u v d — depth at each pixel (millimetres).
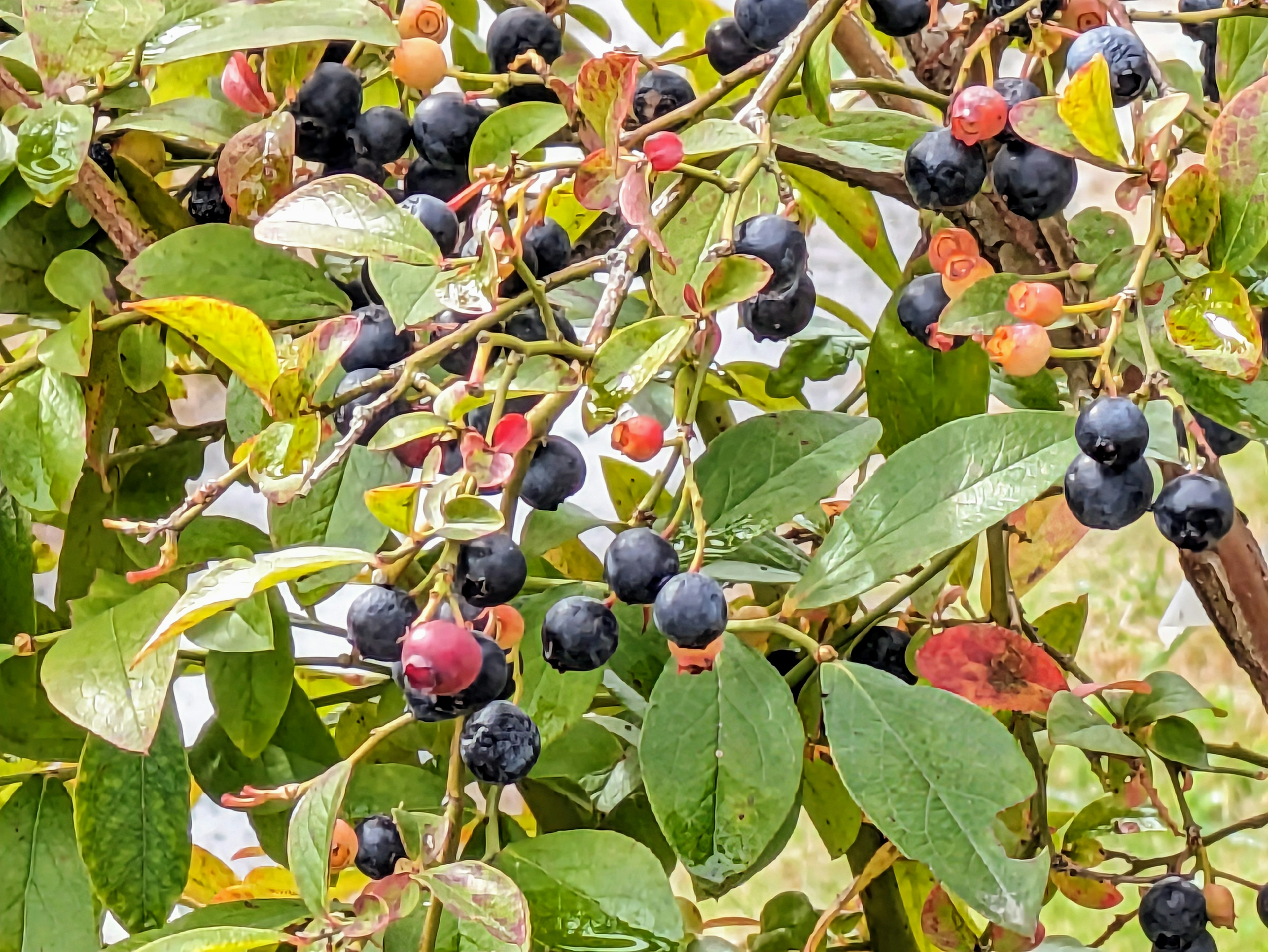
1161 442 433
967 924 450
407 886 343
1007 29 422
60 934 408
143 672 366
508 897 335
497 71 458
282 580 329
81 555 457
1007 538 465
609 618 371
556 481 382
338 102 416
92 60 377
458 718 362
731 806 370
